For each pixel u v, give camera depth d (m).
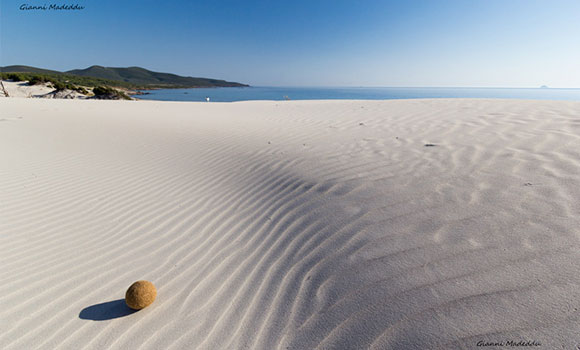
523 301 1.62
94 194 4.04
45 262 2.67
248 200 3.77
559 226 2.17
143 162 5.30
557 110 6.79
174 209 3.65
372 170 3.98
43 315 2.10
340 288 2.08
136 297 2.09
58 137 6.70
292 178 4.20
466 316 1.62
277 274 2.39
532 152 3.76
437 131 5.83
